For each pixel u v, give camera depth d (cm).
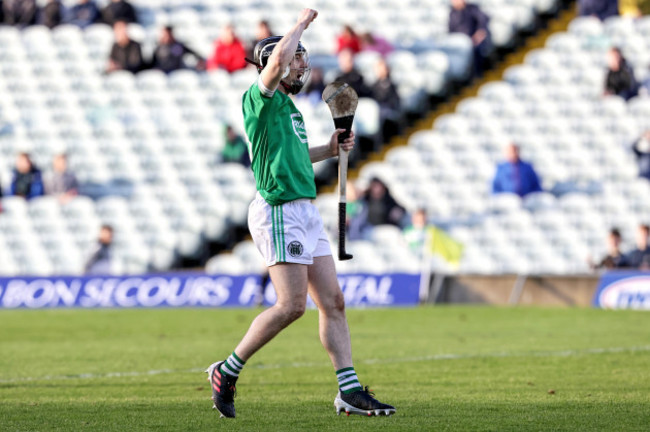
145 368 3164
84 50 8456
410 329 4434
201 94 7944
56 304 6375
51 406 2312
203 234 7175
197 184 7469
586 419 2034
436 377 2834
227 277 6166
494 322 4725
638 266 5850
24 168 7350
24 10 8788
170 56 8131
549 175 7006
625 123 7225
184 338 4250
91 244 7181
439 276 5962
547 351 3506
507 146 7138
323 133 7275
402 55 7706
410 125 7600
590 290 5659
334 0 8450
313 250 2009
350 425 1973
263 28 7569
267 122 1983
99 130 7856
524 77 7575
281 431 1912
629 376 2808
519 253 6381
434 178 7012
